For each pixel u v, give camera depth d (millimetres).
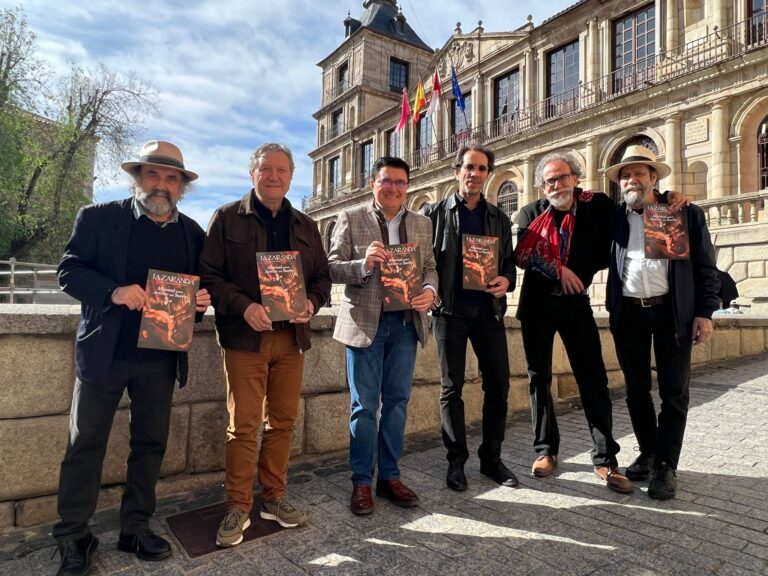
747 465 3473
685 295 3049
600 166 18375
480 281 3166
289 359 2727
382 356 3025
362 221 3070
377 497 3053
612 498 2990
